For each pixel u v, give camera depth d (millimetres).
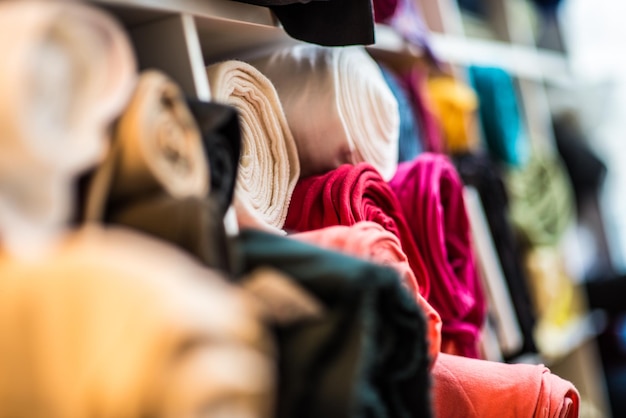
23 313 466
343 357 597
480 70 1723
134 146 593
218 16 867
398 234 1004
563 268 1896
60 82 541
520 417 916
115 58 574
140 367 436
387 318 662
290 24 947
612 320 2137
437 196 1098
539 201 1791
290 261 630
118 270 467
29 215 522
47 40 534
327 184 945
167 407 438
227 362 462
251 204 868
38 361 456
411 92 1388
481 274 1377
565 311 1874
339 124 1008
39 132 516
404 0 1358
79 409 440
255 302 582
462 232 1172
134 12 785
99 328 449
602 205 2314
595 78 2443
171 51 820
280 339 604
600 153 2371
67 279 467
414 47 1391
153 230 588
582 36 2633
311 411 594
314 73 1025
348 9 945
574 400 977
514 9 2072
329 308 609
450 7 1644
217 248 601
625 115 2443
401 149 1272
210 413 452
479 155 1517
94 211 582
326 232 786
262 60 1060
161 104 624
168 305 450
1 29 512
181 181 622
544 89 2279
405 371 671
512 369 950
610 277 2139
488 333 1322
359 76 1065
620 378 2096
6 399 463
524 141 1903
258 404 488
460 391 928
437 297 1079
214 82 846
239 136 722
